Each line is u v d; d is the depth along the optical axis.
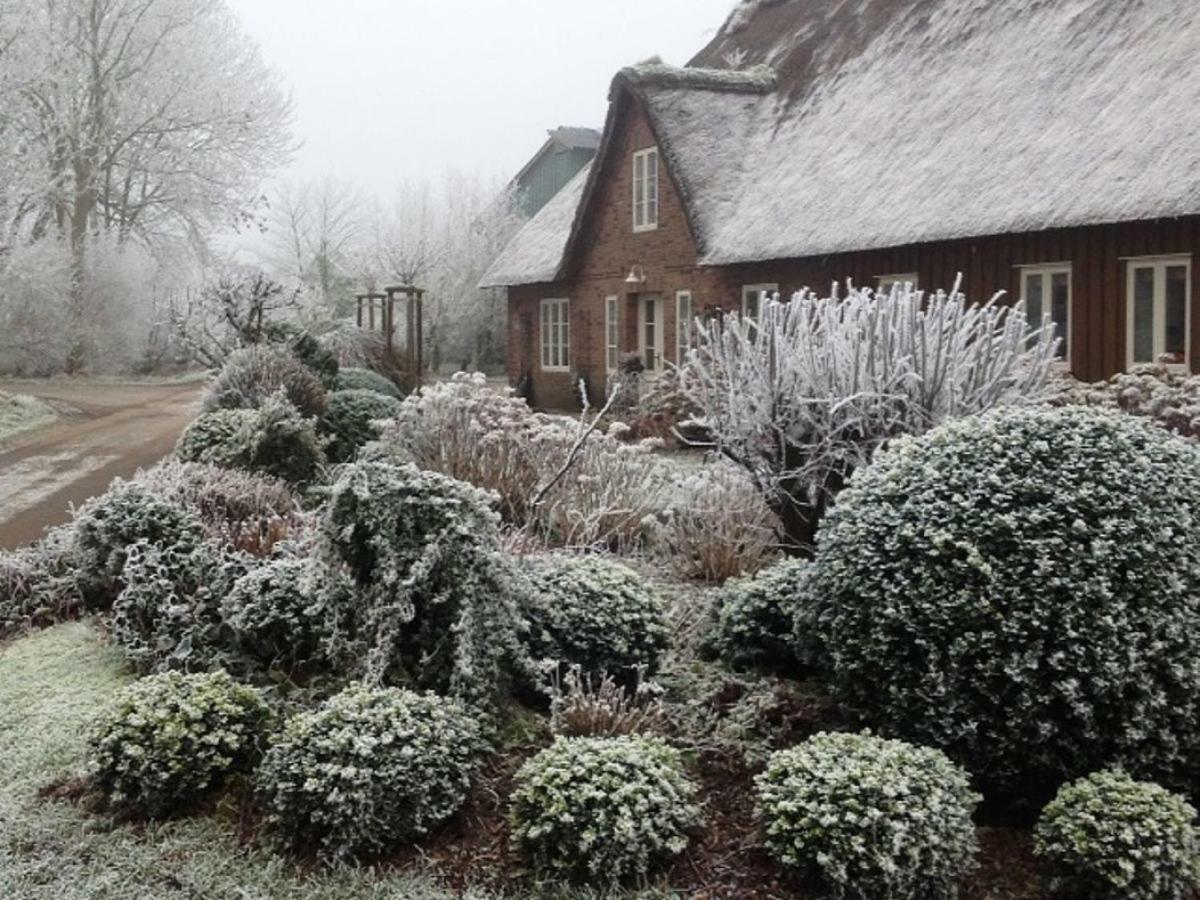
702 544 7.82
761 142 21.30
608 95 22.80
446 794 4.54
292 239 50.53
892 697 4.68
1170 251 12.85
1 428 20.05
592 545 8.00
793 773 4.31
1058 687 4.34
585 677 5.62
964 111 16.42
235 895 4.18
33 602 7.53
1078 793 4.20
